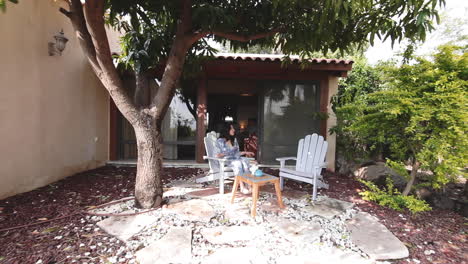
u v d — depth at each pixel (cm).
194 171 456
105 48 221
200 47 352
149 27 324
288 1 224
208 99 853
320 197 316
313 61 428
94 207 259
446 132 254
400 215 264
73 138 402
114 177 397
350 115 422
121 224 221
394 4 202
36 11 316
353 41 274
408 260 178
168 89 262
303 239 203
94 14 203
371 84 498
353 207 283
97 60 234
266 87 494
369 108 315
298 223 234
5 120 275
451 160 252
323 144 334
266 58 423
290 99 494
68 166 390
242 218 244
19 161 295
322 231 217
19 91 293
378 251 185
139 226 218
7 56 275
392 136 307
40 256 168
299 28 265
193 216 240
